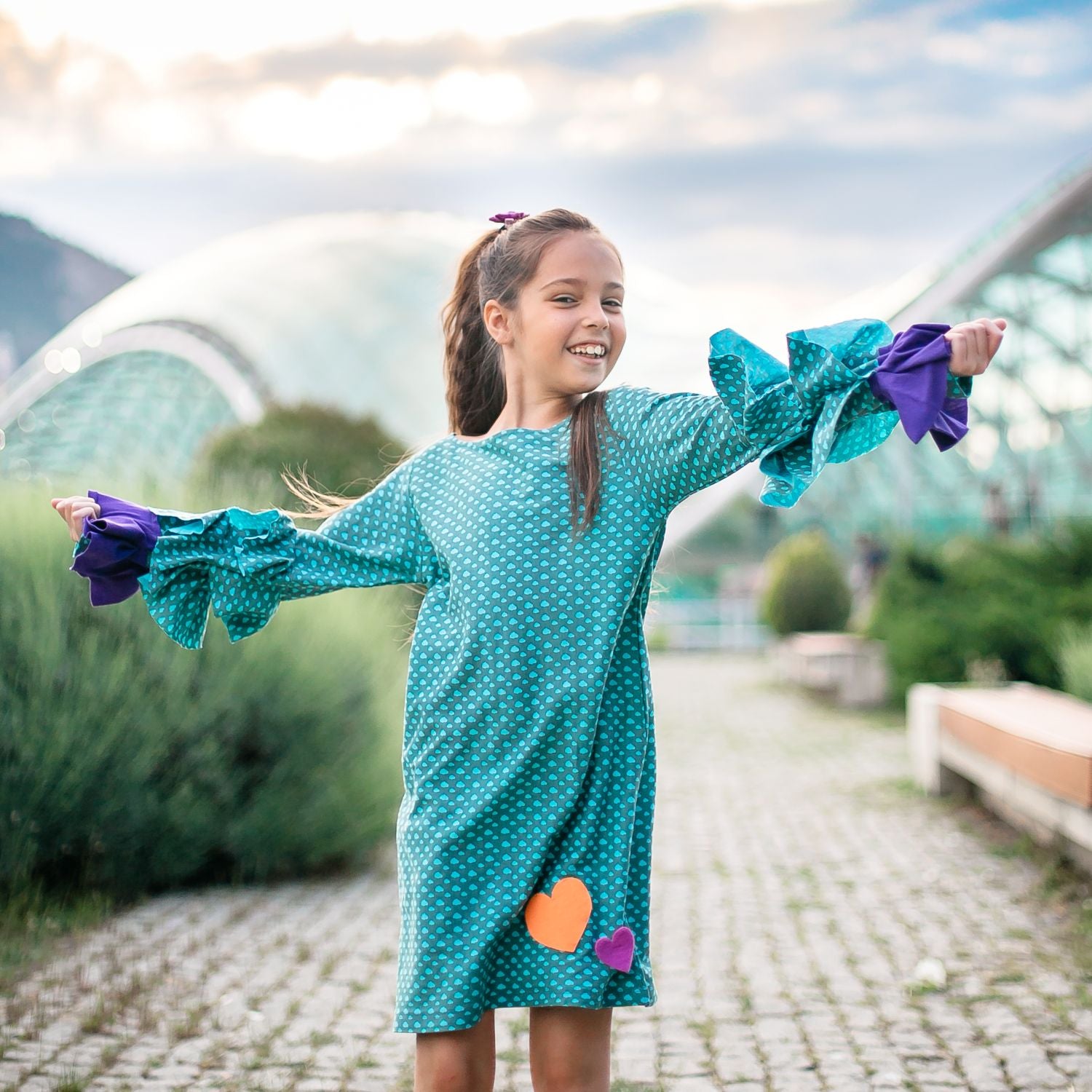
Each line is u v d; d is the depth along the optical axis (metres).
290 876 5.57
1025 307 25.20
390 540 2.35
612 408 2.15
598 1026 2.06
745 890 5.27
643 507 2.09
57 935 4.53
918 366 1.81
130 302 34.78
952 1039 3.45
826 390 1.84
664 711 12.51
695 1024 3.61
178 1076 3.19
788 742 9.97
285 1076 3.20
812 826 6.60
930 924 4.64
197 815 5.21
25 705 5.00
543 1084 2.08
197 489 6.00
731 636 23.95
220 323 31.83
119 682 5.11
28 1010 3.67
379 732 5.85
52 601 5.09
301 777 5.49
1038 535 11.23
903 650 11.38
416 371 31.55
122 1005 3.71
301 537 2.34
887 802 7.18
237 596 2.30
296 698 5.46
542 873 2.06
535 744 2.05
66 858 5.21
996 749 5.76
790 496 1.86
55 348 32.69
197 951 4.36
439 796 2.11
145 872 5.22
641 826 2.14
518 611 2.09
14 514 5.40
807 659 13.32
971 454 29.83
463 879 2.07
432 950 2.05
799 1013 3.70
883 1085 3.12
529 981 2.05
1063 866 5.30
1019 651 10.33
